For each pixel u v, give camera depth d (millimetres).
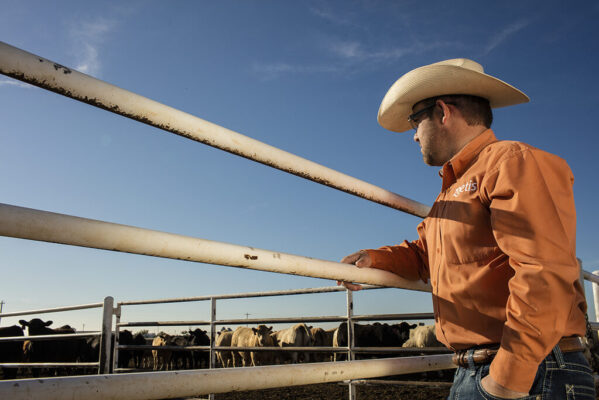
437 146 1535
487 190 1252
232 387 1147
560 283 1043
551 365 1155
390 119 1804
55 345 14422
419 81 1542
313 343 16219
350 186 1685
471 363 1263
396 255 1730
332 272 1440
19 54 870
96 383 922
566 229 1102
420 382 3920
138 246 971
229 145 1255
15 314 6922
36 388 841
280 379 1272
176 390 1041
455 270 1343
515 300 1082
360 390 9797
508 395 1087
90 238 903
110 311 5566
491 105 1625
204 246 1080
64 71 930
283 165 1425
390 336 15953
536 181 1144
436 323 1457
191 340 19406
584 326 1246
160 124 1099
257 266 1201
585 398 1168
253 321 5891
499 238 1166
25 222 822
